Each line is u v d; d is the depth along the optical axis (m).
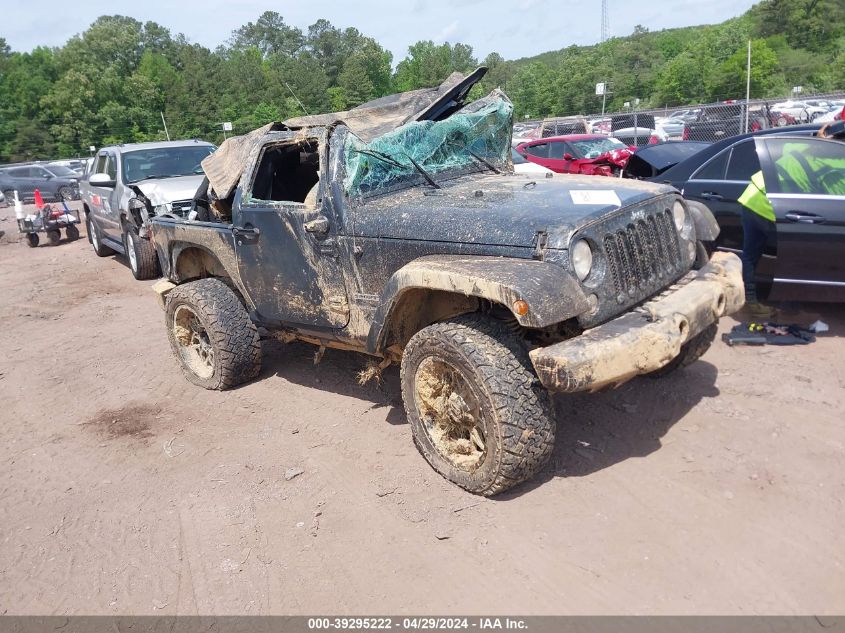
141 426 5.17
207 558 3.51
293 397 5.41
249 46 95.19
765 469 3.79
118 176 10.80
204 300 5.46
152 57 84.50
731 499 3.55
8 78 72.50
